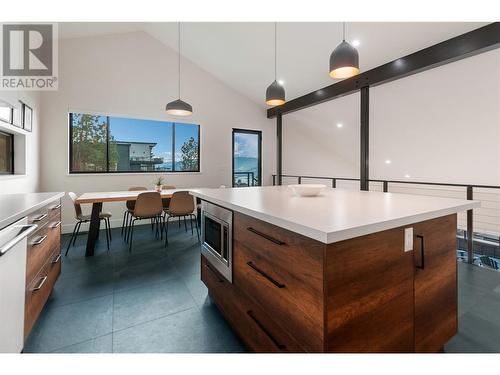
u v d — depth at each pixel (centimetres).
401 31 304
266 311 117
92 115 447
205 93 546
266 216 105
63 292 210
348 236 81
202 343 148
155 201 345
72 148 430
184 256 303
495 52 327
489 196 538
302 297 93
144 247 338
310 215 102
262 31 383
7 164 307
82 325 165
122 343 148
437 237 125
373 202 139
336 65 202
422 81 418
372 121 564
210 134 557
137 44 465
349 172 802
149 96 479
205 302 196
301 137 698
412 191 678
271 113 617
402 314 108
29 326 139
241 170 616
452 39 289
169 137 534
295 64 438
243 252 138
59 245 214
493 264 312
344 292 88
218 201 153
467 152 507
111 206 456
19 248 121
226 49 456
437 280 126
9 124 278
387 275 101
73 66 413
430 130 506
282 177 668
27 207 136
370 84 385
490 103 396
